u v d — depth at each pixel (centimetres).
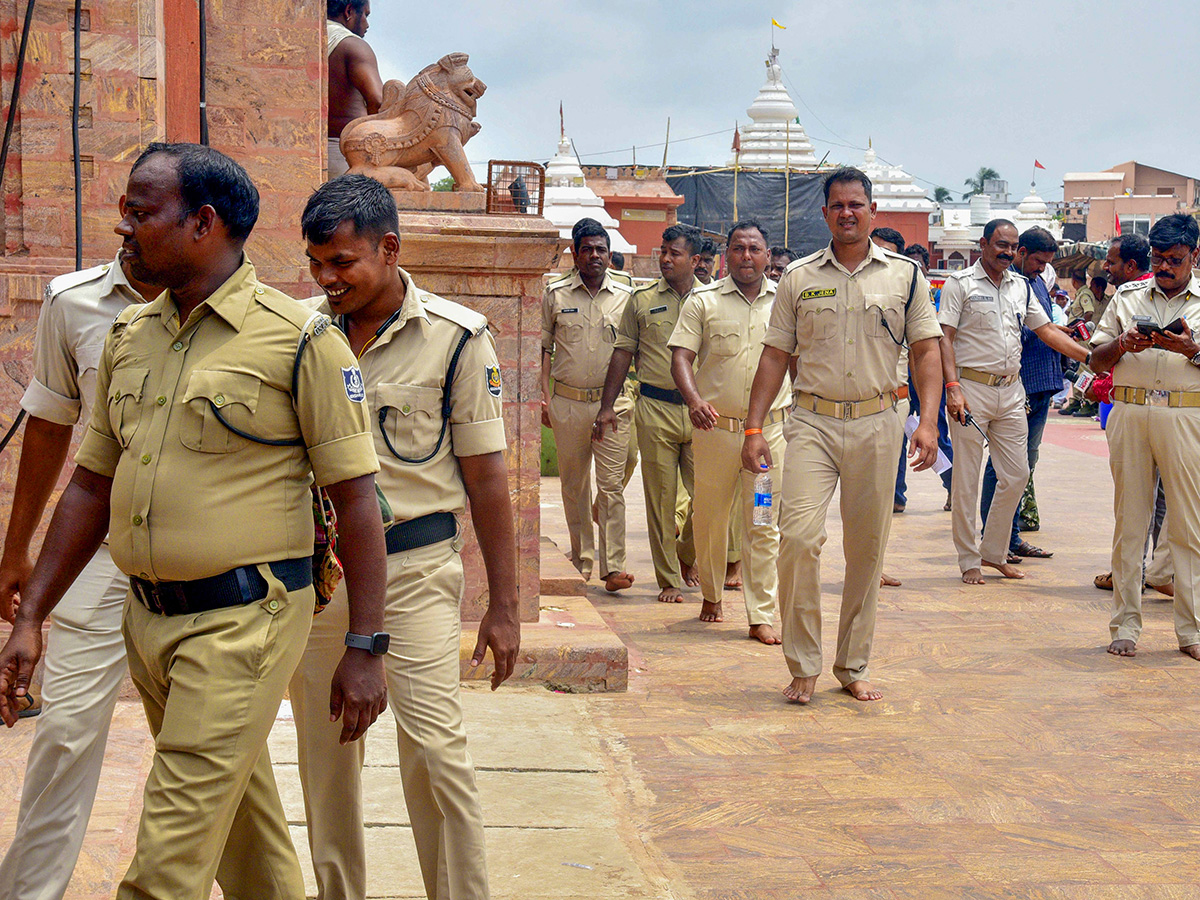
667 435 714
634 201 3506
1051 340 728
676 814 404
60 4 481
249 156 556
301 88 559
